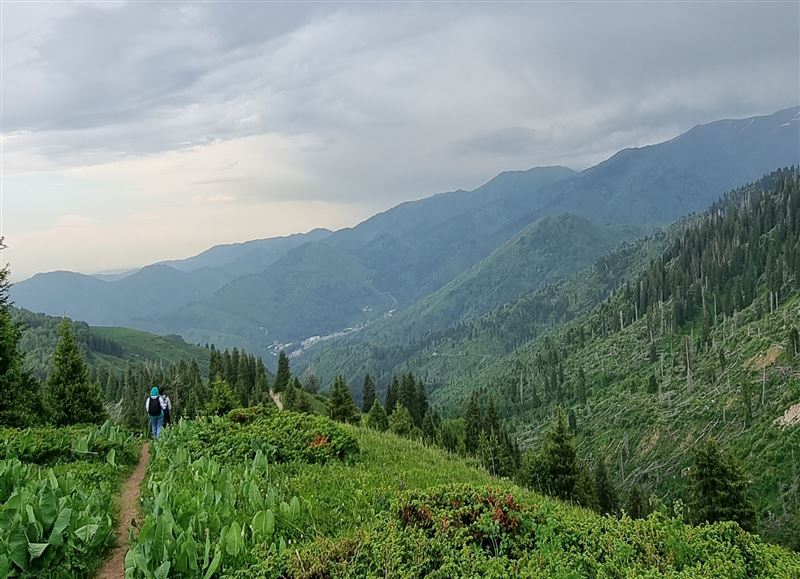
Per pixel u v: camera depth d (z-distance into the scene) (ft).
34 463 52.19
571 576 23.47
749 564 27.07
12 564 26.58
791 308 443.73
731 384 393.50
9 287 91.97
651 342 581.53
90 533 30.25
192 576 27.45
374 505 38.68
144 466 57.88
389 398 359.25
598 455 422.82
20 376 91.71
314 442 59.16
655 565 25.63
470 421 260.01
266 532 31.68
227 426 63.82
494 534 28.53
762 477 285.84
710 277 613.93
